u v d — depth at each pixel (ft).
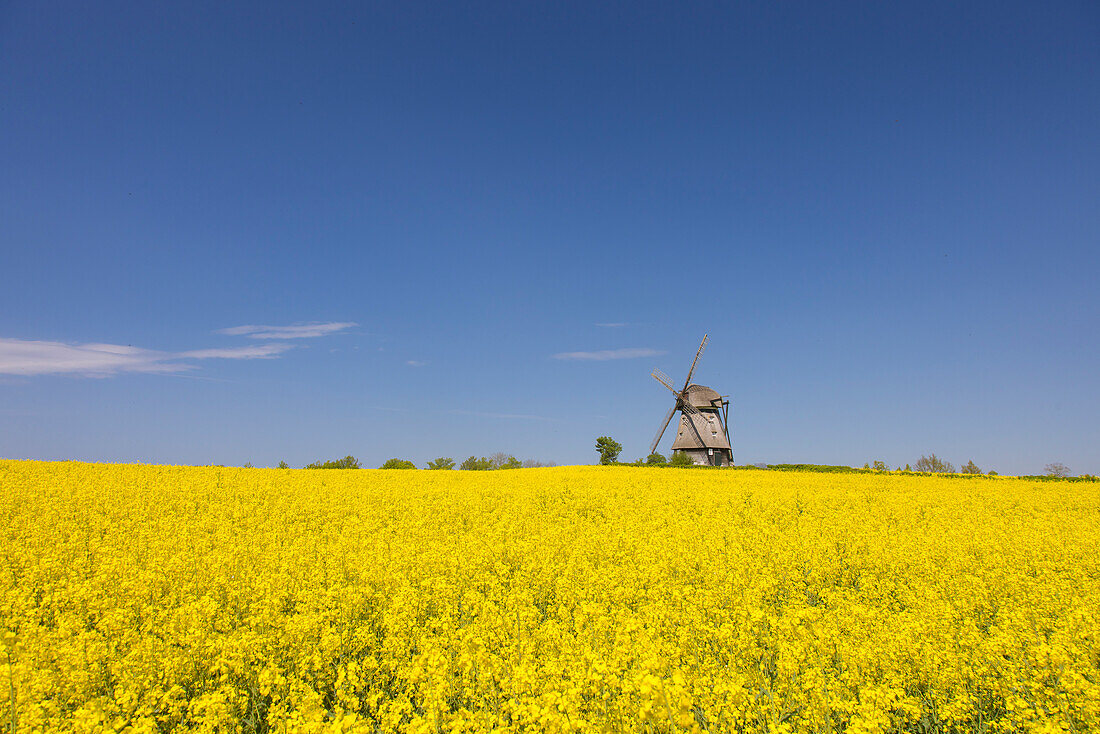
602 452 178.81
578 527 52.90
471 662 20.15
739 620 26.27
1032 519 64.23
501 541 44.83
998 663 21.26
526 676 17.98
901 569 38.04
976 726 19.43
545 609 31.58
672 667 20.15
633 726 16.42
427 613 29.84
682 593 28.81
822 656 22.09
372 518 58.03
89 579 33.40
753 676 21.35
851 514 62.28
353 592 28.94
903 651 21.80
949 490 91.20
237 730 18.70
